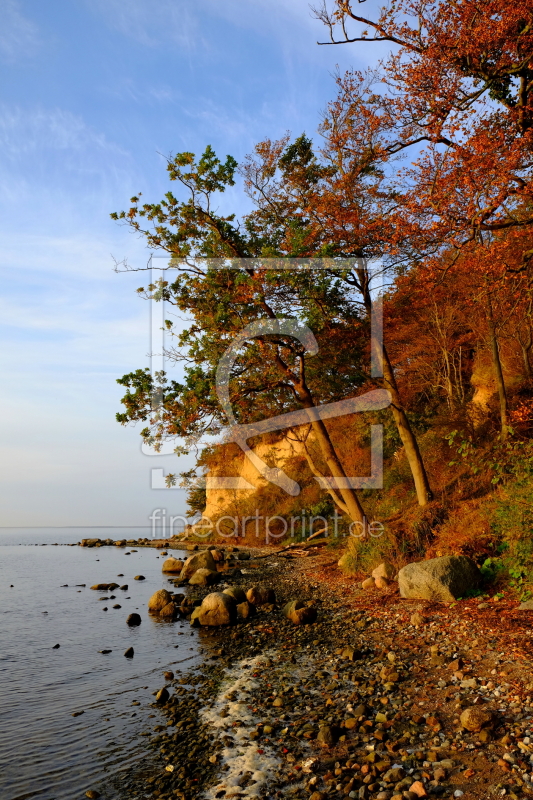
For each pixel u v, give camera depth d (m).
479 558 11.87
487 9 10.45
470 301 15.77
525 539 9.32
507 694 6.11
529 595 9.25
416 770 4.84
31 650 11.57
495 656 7.39
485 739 5.15
